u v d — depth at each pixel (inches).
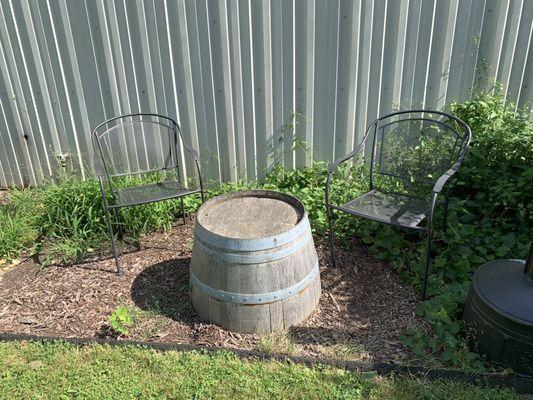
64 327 99.8
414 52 132.3
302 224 93.5
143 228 134.6
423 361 86.7
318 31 133.5
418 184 127.6
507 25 127.4
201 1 133.1
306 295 97.0
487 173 120.2
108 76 147.2
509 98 136.9
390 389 81.1
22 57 149.4
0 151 167.8
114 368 87.4
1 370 87.9
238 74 141.0
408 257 114.1
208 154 153.9
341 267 117.0
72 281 116.0
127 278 116.3
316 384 82.8
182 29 137.1
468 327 87.9
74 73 148.9
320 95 141.6
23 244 132.3
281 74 140.0
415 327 94.1
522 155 119.3
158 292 110.3
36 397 81.9
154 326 98.7
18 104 157.4
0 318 103.5
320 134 147.3
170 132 139.6
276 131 148.1
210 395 81.5
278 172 152.3
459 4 125.9
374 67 135.9
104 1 136.8
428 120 116.9
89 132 157.6
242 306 92.1
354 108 141.4
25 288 114.2
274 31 134.7
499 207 124.1
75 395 82.2
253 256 87.8
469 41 129.9
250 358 88.8
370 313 101.3
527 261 81.8
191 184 157.9
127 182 141.5
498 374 82.6
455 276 106.0
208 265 92.5
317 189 139.9
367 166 143.9
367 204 113.1
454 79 134.7
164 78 144.8
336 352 90.6
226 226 95.7
